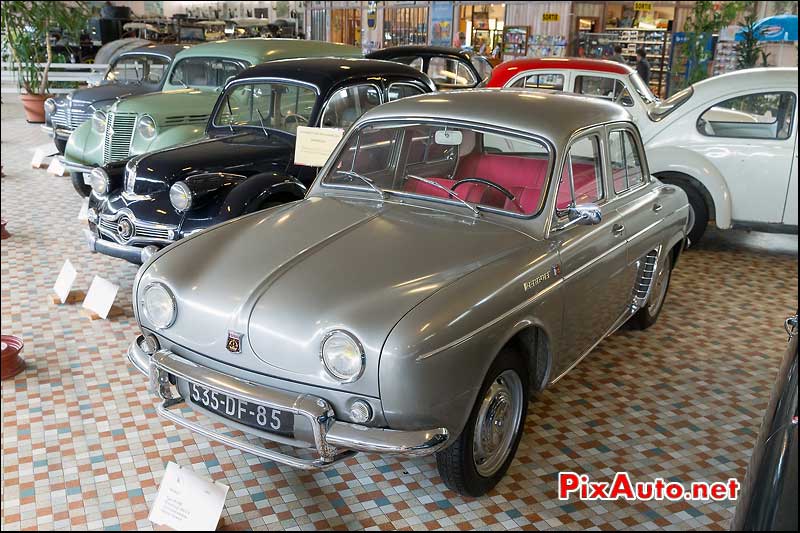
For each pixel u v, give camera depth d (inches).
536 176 138.8
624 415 156.0
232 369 116.3
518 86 358.6
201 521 116.0
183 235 195.2
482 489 125.7
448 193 144.7
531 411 156.6
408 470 134.5
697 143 272.1
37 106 561.3
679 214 192.9
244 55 316.5
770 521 77.6
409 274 116.2
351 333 104.5
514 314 118.8
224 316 115.3
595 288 148.1
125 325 194.9
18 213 306.2
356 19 783.1
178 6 920.9
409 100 160.2
